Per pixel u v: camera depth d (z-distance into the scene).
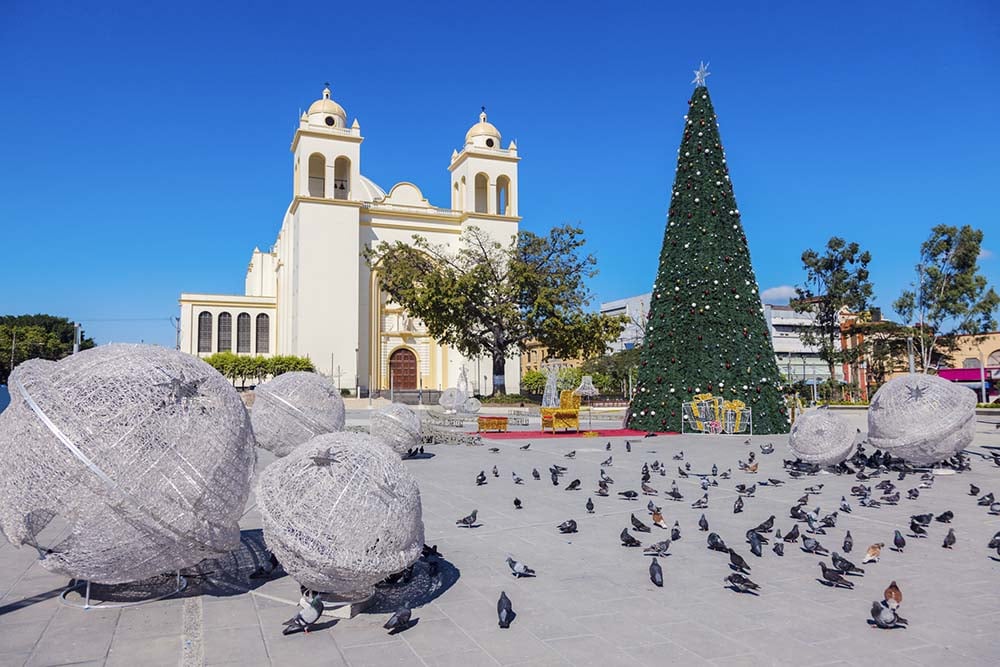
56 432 5.11
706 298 22.77
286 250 63.53
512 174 64.31
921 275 41.97
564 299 44.47
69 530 5.32
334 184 61.69
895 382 13.65
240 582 6.34
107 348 5.86
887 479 12.69
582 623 5.36
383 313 61.94
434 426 26.47
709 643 4.95
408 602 5.83
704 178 23.66
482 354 50.38
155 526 5.23
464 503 10.45
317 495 5.25
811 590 6.19
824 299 44.97
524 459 16.25
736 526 8.89
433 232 62.72
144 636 5.04
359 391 54.34
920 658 4.68
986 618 5.45
